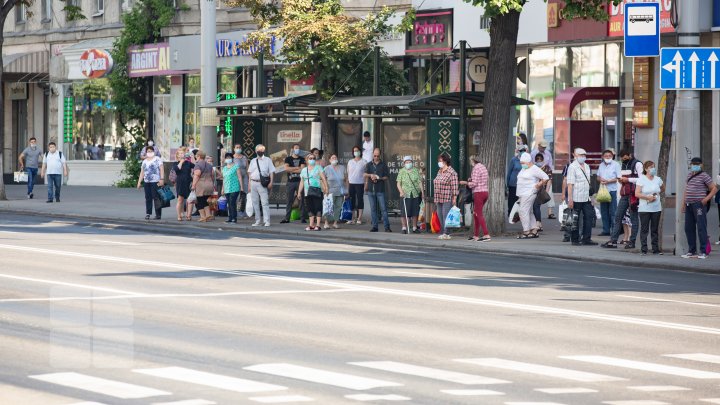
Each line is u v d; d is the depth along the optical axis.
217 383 16.81
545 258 38.81
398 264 35.19
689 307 26.22
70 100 86.75
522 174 44.25
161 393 16.09
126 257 35.62
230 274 31.16
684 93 38.38
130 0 82.94
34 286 28.05
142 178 53.22
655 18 37.84
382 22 55.38
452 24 61.22
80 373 17.52
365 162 50.50
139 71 78.56
